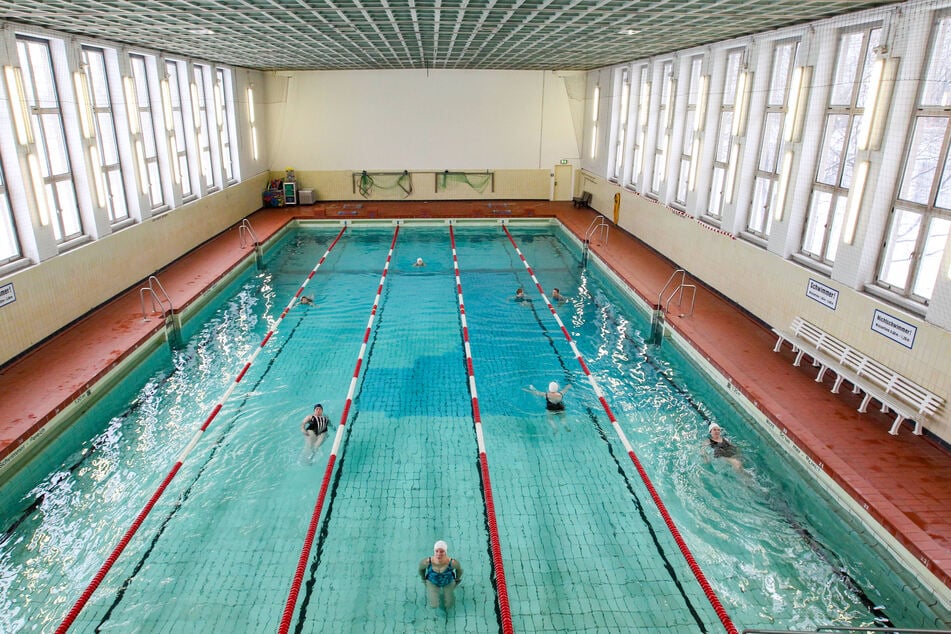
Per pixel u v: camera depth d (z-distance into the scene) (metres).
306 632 4.22
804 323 7.73
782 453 6.19
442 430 6.74
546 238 15.81
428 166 18.70
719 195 10.51
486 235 16.03
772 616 4.38
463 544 5.07
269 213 17.11
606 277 12.43
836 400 6.67
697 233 10.91
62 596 4.48
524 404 7.30
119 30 8.33
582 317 10.20
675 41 10.16
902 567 4.64
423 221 16.95
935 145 5.85
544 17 7.64
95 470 5.93
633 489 5.77
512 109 18.30
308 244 14.87
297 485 5.78
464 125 18.36
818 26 7.43
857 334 6.80
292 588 4.56
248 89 16.36
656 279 11.14
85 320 8.72
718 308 9.63
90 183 8.84
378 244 14.91
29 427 5.92
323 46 10.93
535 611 4.41
